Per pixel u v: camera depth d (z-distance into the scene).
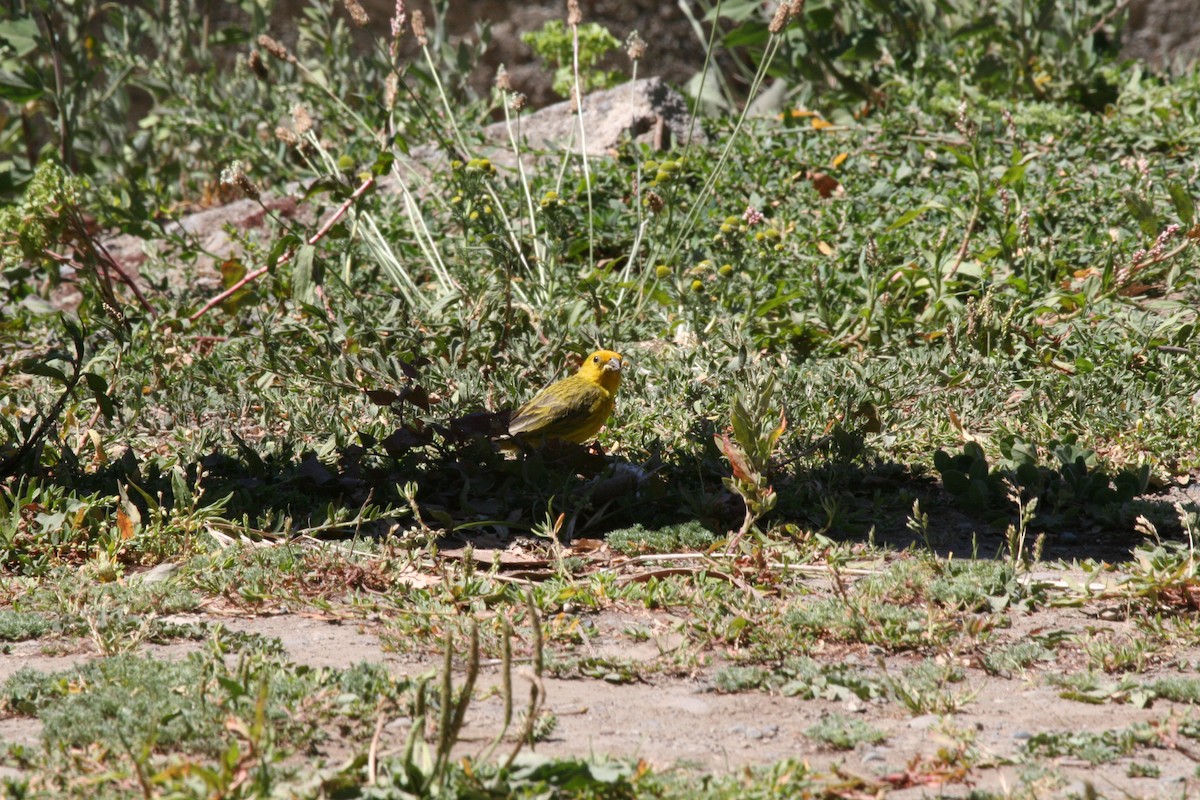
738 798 4.86
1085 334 12.42
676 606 7.46
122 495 8.53
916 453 10.43
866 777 5.17
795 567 7.97
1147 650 6.65
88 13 20.91
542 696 4.91
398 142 14.59
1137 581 7.43
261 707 4.86
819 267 14.34
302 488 9.35
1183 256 13.36
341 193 13.38
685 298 13.02
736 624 6.86
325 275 14.65
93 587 7.53
